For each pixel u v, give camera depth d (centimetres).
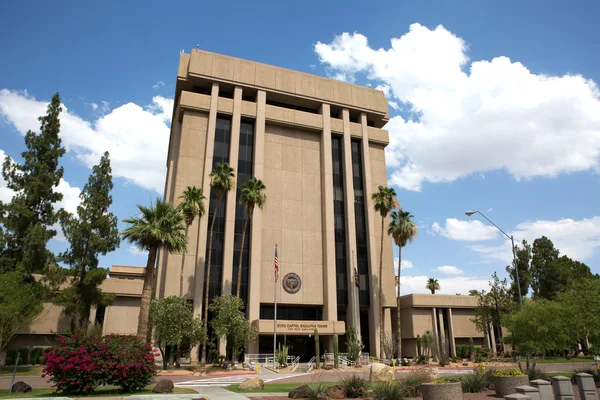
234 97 5788
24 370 3903
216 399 1733
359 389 1867
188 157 5400
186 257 4997
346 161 6191
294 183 5881
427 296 6075
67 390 1952
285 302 5319
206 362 4672
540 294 6694
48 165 4597
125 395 1917
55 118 4722
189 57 5922
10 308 2892
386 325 5781
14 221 4194
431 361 5303
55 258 4306
